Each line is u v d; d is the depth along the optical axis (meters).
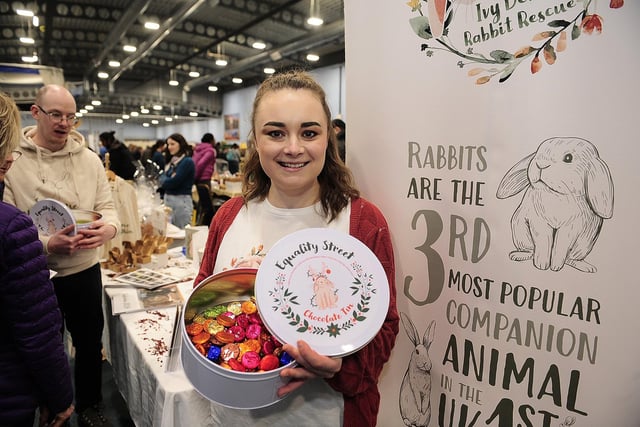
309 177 0.88
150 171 4.71
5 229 0.83
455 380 0.96
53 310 0.92
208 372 0.75
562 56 0.74
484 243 0.88
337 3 6.98
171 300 1.58
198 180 5.27
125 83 15.55
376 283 0.83
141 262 1.94
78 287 1.59
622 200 0.72
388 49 0.97
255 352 0.80
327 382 0.87
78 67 13.52
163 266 1.99
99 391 1.76
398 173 1.00
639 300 0.73
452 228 0.92
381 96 1.00
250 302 0.94
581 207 0.76
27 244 0.86
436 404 1.00
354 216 0.94
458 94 0.87
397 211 1.01
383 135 1.01
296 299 0.80
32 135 1.58
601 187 0.73
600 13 0.70
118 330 1.58
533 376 0.85
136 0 5.54
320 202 0.97
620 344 0.76
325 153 0.91
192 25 7.83
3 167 0.96
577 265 0.77
